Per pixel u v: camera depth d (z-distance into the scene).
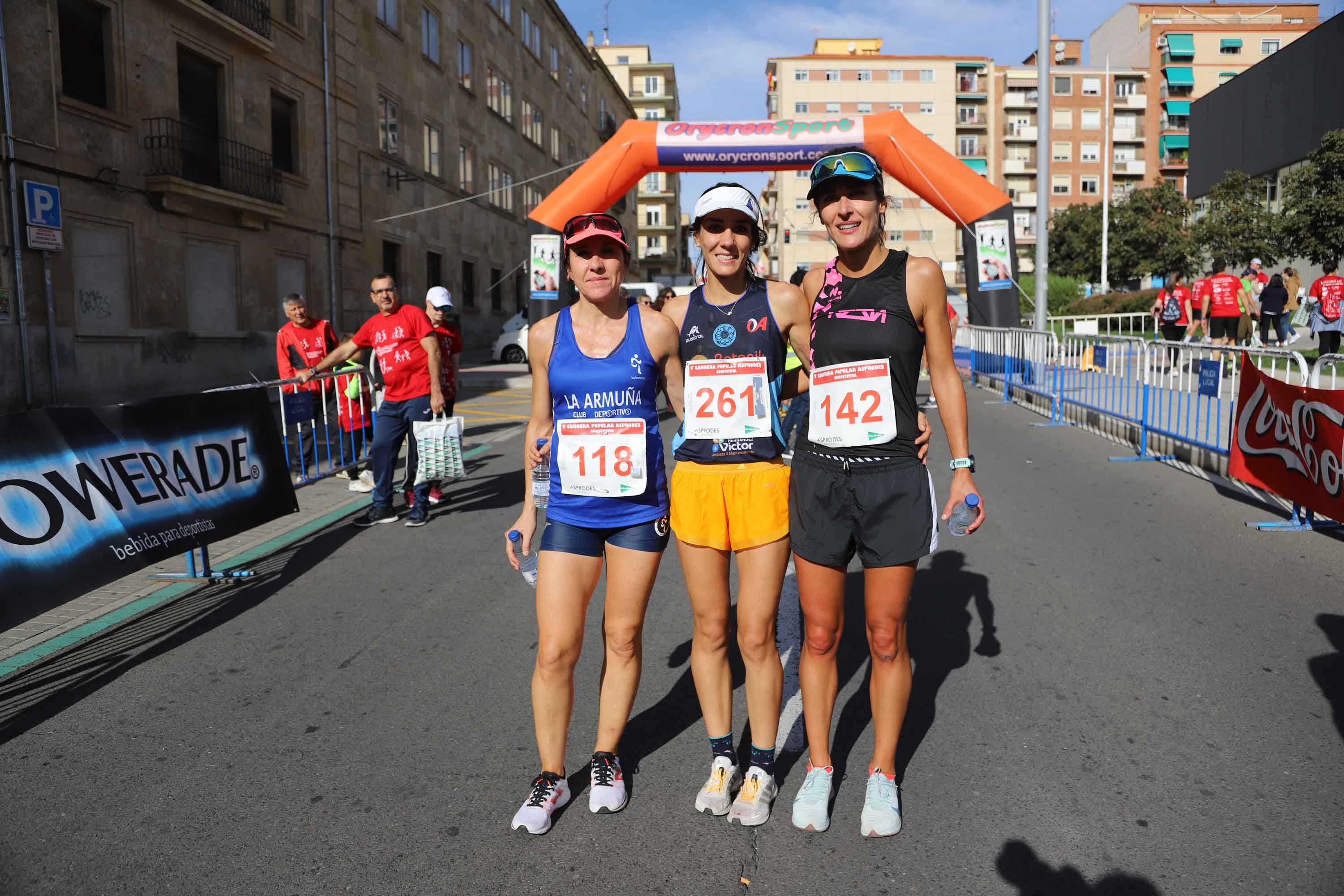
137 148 16.34
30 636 4.44
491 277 34.34
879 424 2.62
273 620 4.64
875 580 2.68
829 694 2.79
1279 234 29.30
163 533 4.78
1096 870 2.44
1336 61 35.06
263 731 3.38
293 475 7.75
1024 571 5.22
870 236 2.63
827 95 73.06
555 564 2.78
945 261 70.69
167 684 3.83
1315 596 4.64
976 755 3.09
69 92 15.15
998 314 15.29
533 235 14.41
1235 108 43.56
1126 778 2.91
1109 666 3.83
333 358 7.07
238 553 6.00
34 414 4.10
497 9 34.53
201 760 3.16
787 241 71.88
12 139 13.80
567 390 2.77
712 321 2.77
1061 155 74.19
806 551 2.70
